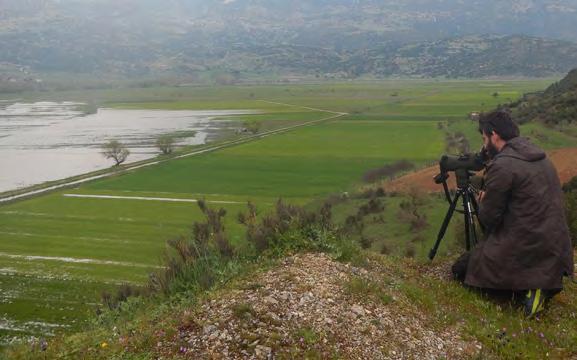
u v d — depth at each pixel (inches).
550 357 217.6
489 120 282.5
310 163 3412.9
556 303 282.0
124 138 4921.3
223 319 211.3
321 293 237.1
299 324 211.0
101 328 248.1
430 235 1432.1
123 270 1423.5
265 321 209.8
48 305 1131.3
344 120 5787.4
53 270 1433.3
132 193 2669.8
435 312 248.2
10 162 3796.8
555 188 263.6
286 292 233.9
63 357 210.7
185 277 284.0
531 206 258.4
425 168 2709.2
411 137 4298.7
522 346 223.8
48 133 5374.0
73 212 2266.2
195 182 2923.2
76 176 3176.7
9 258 1573.6
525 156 264.5
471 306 268.4
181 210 2269.9
